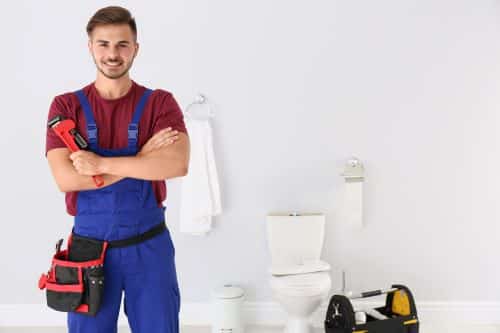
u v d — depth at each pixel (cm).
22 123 321
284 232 310
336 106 321
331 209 325
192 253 328
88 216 185
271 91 321
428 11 317
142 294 188
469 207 324
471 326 319
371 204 326
